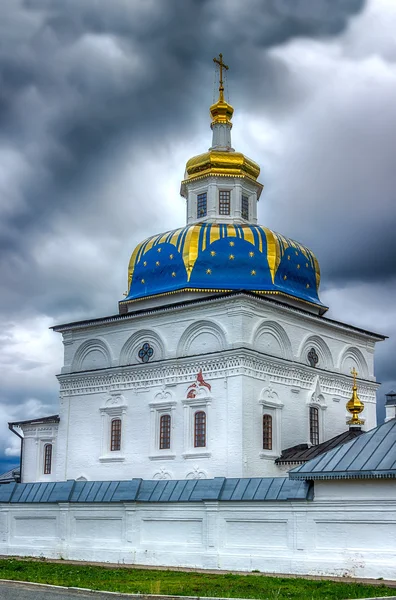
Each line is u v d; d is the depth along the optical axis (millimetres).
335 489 26609
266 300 40656
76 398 45812
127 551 32312
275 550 27781
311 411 43344
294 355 42594
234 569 28688
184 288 42875
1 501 38062
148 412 42250
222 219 48875
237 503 29219
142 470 41656
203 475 39125
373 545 25328
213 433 39375
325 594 21375
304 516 27188
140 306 45406
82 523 34656
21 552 36531
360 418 46719
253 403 39250
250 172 50719
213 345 40625
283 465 39562
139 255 47250
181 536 30875
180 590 22328
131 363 43875
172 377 41594
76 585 23172
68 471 44844
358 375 47719
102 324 45375
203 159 49969
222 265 43969
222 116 52062
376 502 25438
